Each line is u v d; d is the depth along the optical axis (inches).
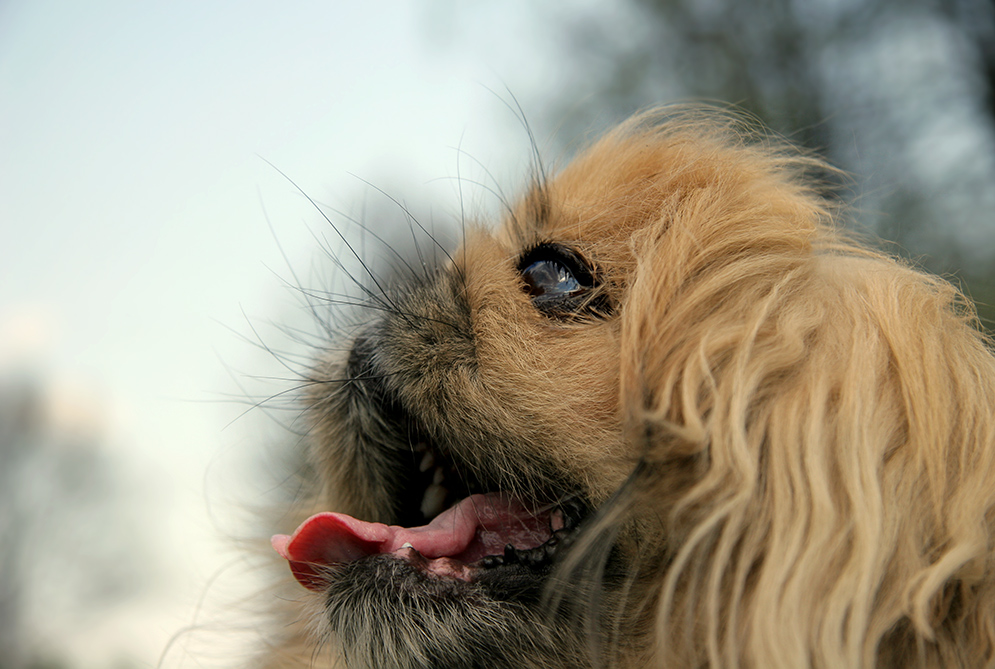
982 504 12.4
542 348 13.4
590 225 13.8
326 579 13.6
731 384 12.7
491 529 13.9
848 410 12.5
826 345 12.8
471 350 13.6
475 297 13.8
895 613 12.2
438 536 13.7
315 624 14.2
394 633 13.1
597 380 13.2
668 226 13.5
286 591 17.4
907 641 12.3
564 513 13.4
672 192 13.8
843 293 13.1
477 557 13.8
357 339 14.7
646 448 12.7
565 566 12.9
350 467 14.7
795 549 12.4
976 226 18.5
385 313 14.5
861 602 12.1
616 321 13.4
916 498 12.4
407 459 14.7
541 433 13.2
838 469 12.5
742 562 12.5
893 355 12.7
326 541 13.6
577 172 14.9
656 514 12.8
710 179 13.8
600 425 13.1
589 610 12.9
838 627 12.1
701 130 15.3
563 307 13.5
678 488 12.6
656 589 12.9
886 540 12.3
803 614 12.3
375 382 14.3
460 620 13.0
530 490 13.5
